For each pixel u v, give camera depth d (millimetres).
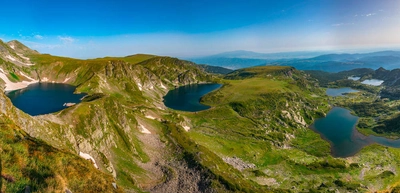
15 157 33750
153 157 121562
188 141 145125
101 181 43031
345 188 135000
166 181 101250
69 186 36500
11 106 72938
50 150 41938
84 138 98062
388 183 145500
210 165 115188
